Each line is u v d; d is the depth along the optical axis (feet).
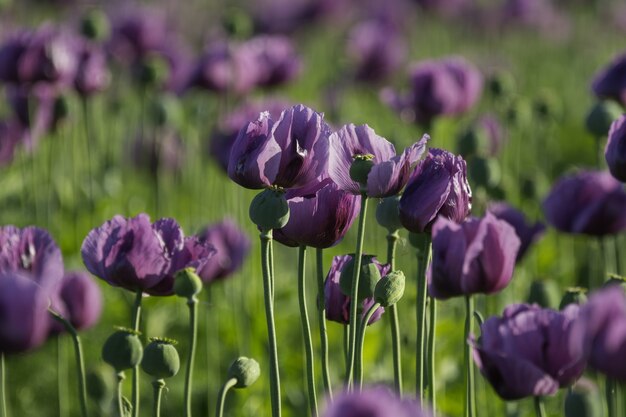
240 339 32.76
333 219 17.49
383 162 16.92
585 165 60.70
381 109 60.49
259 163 17.13
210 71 42.45
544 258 38.27
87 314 22.56
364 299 18.57
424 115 39.42
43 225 39.99
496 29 95.61
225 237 28.02
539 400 16.61
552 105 46.80
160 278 18.72
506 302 31.91
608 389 17.34
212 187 45.75
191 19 100.99
